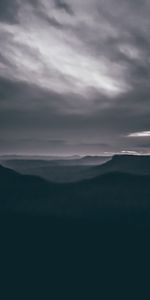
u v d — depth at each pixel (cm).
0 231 9981
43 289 6756
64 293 6619
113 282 7112
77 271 7656
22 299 6344
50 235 9812
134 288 6781
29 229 10219
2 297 6419
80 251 8769
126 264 7950
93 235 9850
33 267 7800
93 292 6625
